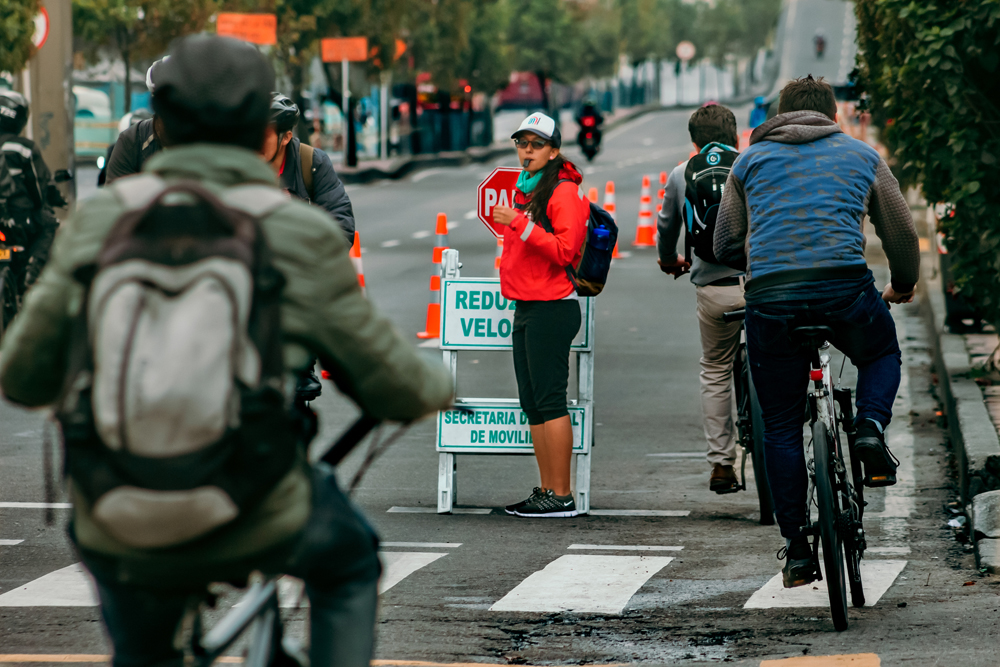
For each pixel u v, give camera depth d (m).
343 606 7.77
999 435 21.59
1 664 13.48
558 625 15.16
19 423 28.98
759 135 15.29
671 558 18.30
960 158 25.98
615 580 17.14
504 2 179.25
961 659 13.23
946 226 27.42
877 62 32.50
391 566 17.88
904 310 44.69
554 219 20.03
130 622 7.32
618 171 120.81
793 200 14.68
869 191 14.93
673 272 21.56
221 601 15.69
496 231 24.97
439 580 17.17
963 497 20.97
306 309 7.07
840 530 14.98
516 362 21.08
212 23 95.88
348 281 7.20
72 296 6.97
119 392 6.50
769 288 14.54
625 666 13.55
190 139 7.41
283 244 7.04
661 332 41.88
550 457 20.98
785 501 15.15
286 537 6.95
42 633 14.70
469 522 20.72
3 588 16.70
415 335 41.03
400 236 71.06
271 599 8.28
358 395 7.54
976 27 25.16
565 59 193.50
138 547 6.70
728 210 15.35
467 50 143.88
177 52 7.38
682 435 28.14
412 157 131.38
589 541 19.39
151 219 6.86
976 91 25.77
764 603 15.93
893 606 15.62
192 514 6.53
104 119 110.62
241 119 7.37
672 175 20.56
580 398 21.53
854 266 14.47
